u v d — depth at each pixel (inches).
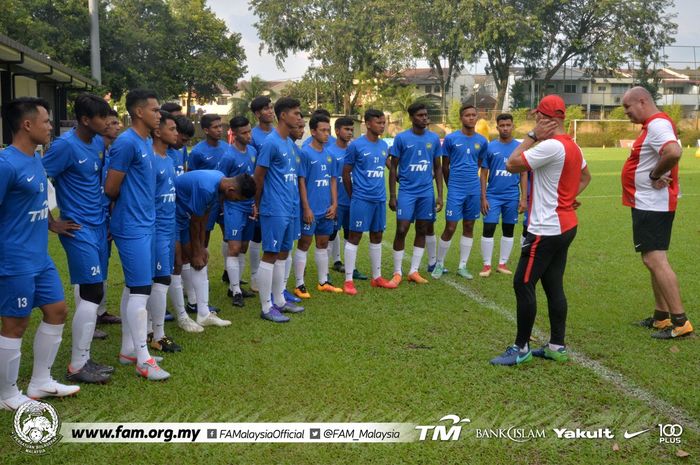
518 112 1795.0
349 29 2015.3
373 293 273.7
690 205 550.0
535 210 183.2
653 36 1927.9
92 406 158.1
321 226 272.7
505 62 1932.8
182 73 1795.0
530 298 182.9
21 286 149.7
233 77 1974.7
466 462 132.4
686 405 158.1
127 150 171.2
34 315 234.7
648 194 210.7
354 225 269.9
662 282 209.2
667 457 134.1
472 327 221.8
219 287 287.0
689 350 197.9
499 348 199.8
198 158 282.7
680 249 356.2
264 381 172.6
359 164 269.7
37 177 151.6
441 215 533.3
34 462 131.8
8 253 148.0
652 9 1878.7
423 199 282.2
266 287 232.4
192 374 177.9
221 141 288.7
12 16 1116.5
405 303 255.6
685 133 1733.5
